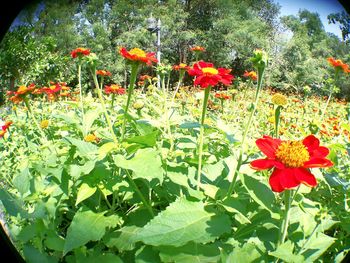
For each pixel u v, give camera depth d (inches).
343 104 191.3
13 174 82.7
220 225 49.6
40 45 212.7
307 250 51.2
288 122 133.7
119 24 327.9
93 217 52.5
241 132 108.3
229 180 64.5
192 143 77.7
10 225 61.0
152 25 283.0
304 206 60.1
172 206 51.1
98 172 55.2
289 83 211.3
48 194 60.7
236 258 45.6
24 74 192.7
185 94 157.3
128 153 58.1
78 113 125.6
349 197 66.4
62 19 309.4
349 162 80.3
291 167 43.1
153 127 81.5
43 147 76.0
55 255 56.9
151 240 47.4
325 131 103.2
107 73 97.3
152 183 62.3
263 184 52.1
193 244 50.0
